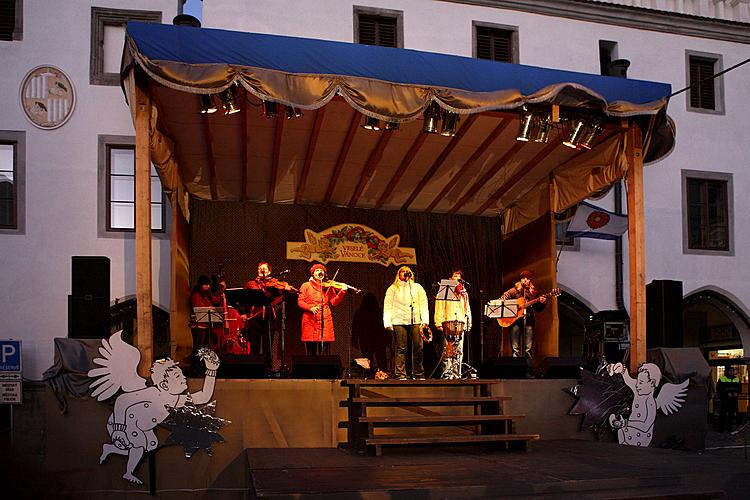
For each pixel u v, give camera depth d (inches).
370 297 535.2
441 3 602.5
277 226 527.8
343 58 346.0
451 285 430.6
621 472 263.6
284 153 459.5
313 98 340.5
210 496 334.6
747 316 649.0
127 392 327.9
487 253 562.3
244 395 344.8
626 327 493.4
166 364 334.6
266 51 337.4
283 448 343.3
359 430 333.7
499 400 360.2
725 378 647.8
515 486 239.1
